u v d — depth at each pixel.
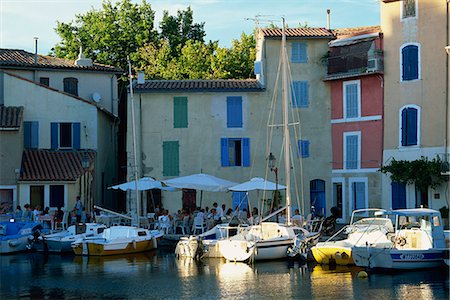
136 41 73.00
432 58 48.09
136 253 41.16
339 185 52.84
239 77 70.06
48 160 51.06
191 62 70.06
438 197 47.28
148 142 52.59
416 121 48.75
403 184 49.16
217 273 33.47
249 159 52.78
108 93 60.69
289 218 39.22
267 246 36.78
